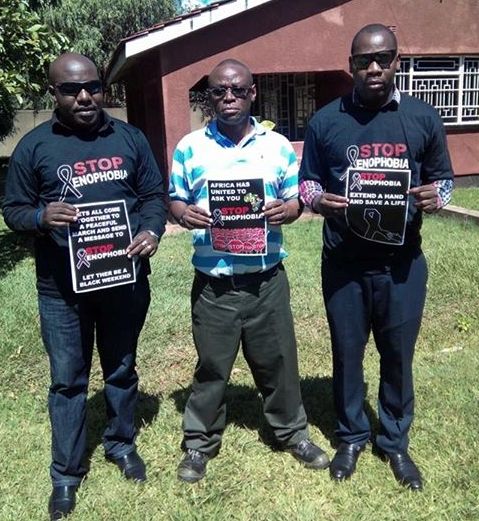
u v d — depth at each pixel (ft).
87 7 66.80
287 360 10.75
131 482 10.65
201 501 10.13
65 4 62.08
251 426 12.50
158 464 11.17
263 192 9.61
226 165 9.84
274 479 10.74
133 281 9.69
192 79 32.78
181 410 13.12
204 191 10.00
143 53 32.76
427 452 11.25
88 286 9.41
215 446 11.18
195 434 10.95
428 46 38.11
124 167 9.59
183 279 21.11
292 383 10.94
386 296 10.08
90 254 9.35
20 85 24.71
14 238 30.14
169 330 16.66
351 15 35.35
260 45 33.73
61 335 9.83
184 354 15.78
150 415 12.96
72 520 9.78
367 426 11.02
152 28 30.35
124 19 69.77
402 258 9.96
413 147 9.30
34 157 9.25
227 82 9.46
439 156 9.57
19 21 24.29
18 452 11.69
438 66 39.68
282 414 11.09
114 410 10.67
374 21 36.17
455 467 10.77
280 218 9.81
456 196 36.35
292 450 11.30
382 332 10.35
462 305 18.28
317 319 17.53
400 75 38.88
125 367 10.47
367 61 8.96
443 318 17.74
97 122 9.38
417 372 14.52
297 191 10.27
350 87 37.27
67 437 10.12
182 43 32.32
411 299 10.09
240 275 10.14
